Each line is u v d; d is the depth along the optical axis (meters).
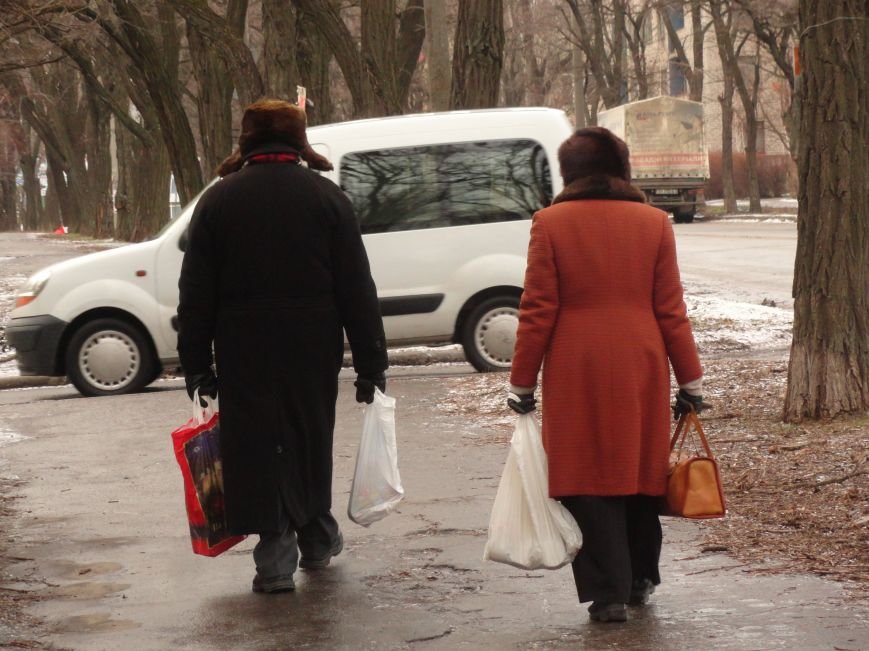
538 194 29.98
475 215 29.94
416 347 35.59
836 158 19.00
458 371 32.06
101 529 16.00
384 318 29.72
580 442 11.15
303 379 12.42
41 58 62.56
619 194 11.38
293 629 11.42
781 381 24.16
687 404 11.42
